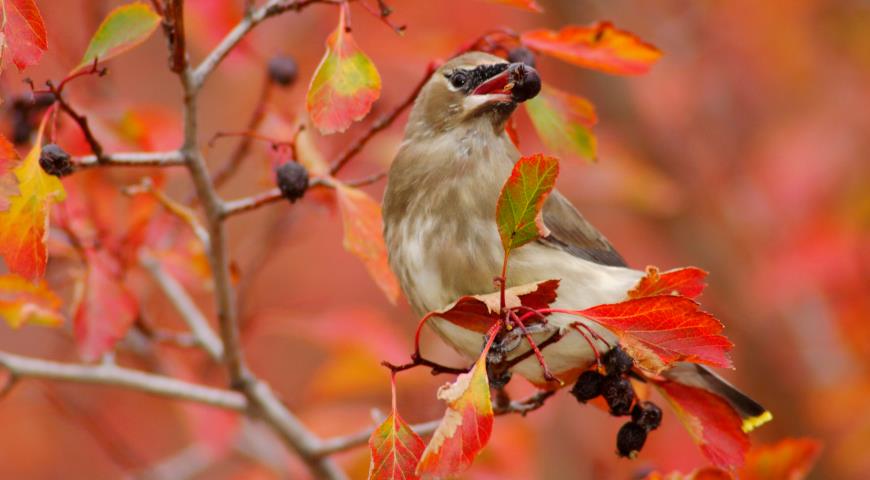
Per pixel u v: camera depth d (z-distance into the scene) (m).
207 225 9.46
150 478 13.45
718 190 16.97
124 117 10.85
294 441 11.05
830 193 16.80
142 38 8.16
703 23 17.27
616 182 14.30
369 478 7.18
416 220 9.23
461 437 7.04
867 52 17.27
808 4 17.25
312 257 17.20
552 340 7.73
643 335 7.22
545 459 15.56
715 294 16.89
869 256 15.84
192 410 12.49
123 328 10.16
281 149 10.21
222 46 8.73
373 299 17.20
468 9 15.46
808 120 17.27
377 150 12.47
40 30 7.02
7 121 10.30
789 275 15.88
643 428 8.25
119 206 10.88
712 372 9.85
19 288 9.86
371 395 14.59
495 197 9.15
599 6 16.75
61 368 10.88
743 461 8.29
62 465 15.97
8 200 7.30
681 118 16.88
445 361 13.49
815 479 15.33
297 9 8.67
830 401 15.13
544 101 9.42
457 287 9.11
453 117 9.33
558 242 9.86
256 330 13.09
